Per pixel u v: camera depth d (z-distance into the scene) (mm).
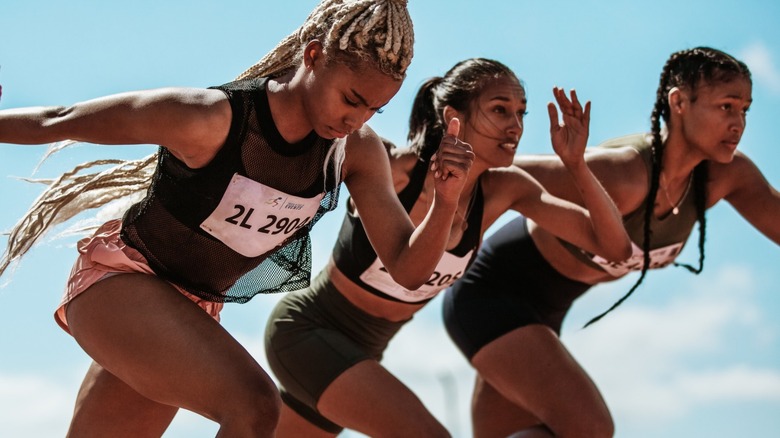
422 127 3963
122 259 2977
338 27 2639
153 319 2818
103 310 2881
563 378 4121
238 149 2758
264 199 2848
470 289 4605
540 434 4043
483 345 4355
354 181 3064
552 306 4695
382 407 3844
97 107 2695
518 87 3951
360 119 2717
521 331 4309
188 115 2682
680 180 4391
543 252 4562
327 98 2682
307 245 3133
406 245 2945
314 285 4273
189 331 2799
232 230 2914
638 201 4266
